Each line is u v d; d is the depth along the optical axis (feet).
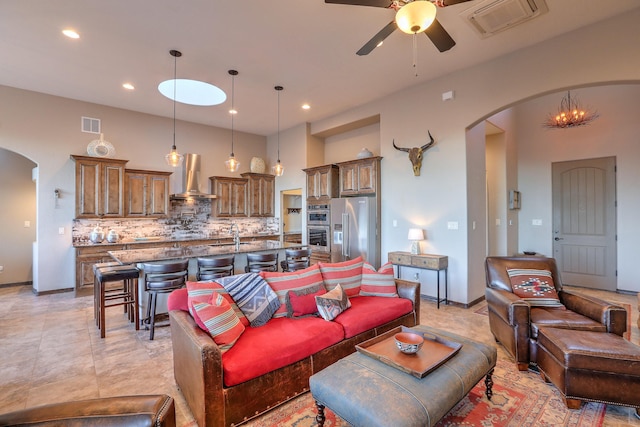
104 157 18.34
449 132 15.34
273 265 14.61
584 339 7.56
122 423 4.00
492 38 12.05
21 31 11.35
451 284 15.31
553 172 20.27
